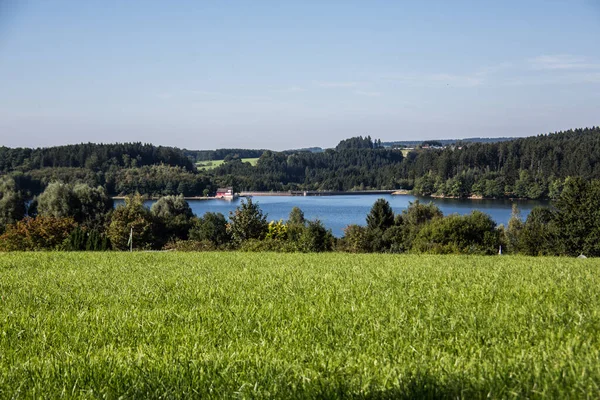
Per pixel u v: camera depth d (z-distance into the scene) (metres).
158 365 5.27
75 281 12.96
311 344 6.11
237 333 6.83
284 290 10.52
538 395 4.09
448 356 5.27
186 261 19.89
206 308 8.55
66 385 4.86
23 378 5.02
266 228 50.56
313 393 4.39
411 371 4.80
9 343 6.55
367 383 4.51
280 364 5.16
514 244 54.09
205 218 71.50
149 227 72.06
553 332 6.09
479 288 9.88
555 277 11.85
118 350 6.09
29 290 11.35
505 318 7.00
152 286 11.66
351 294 9.70
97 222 82.94
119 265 18.03
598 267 15.50
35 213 90.44
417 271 13.97
